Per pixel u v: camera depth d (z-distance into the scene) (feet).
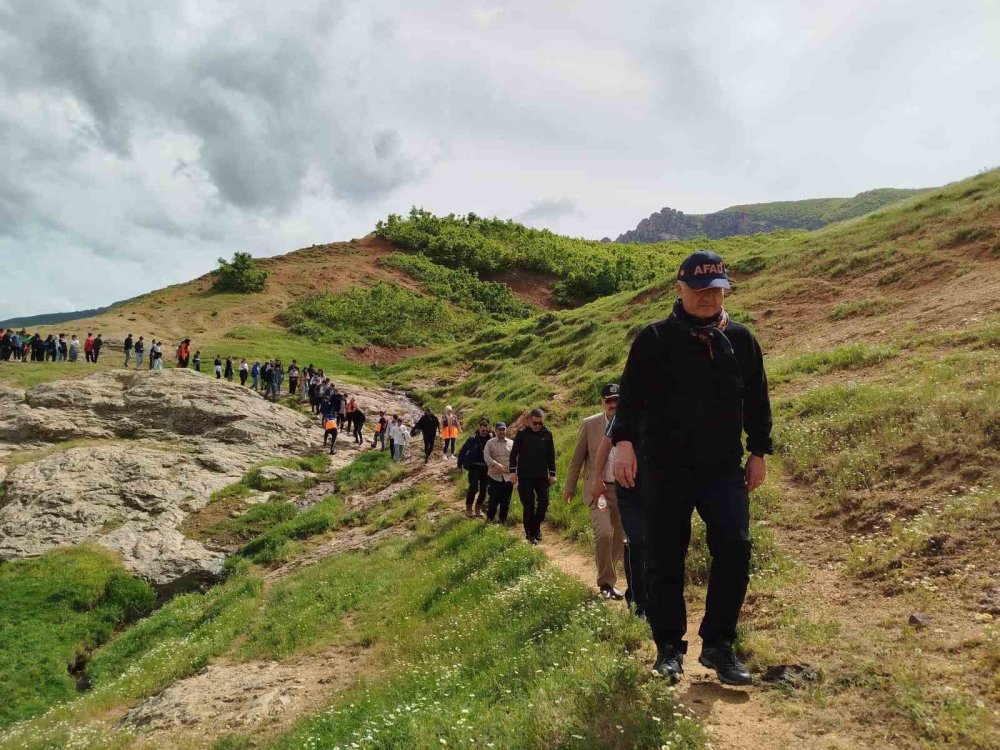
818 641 13.46
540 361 104.22
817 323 60.34
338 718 19.45
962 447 22.43
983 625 12.69
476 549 33.42
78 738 28.55
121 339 144.56
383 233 269.44
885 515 21.18
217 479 78.38
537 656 15.53
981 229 62.75
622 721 10.25
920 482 22.20
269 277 211.41
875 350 41.45
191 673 33.30
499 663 16.99
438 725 14.11
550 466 32.58
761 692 11.56
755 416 11.28
